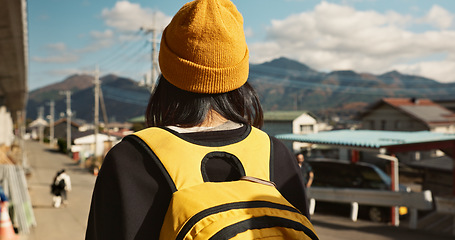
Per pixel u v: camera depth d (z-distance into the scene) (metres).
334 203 10.97
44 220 12.33
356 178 11.10
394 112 38.84
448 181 17.08
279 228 0.71
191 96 0.89
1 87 42.47
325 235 7.94
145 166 0.75
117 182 0.73
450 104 52.06
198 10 0.81
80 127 117.31
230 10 0.89
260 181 0.80
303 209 0.89
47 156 60.50
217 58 0.81
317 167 12.34
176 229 0.67
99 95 44.41
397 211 9.05
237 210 0.70
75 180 28.50
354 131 13.62
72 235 10.20
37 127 150.25
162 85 0.93
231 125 0.90
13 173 10.95
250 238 0.66
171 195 0.73
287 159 0.91
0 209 9.02
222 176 0.81
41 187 23.95
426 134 11.88
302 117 34.38
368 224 9.03
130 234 0.69
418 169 19.03
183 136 0.80
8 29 20.23
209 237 0.64
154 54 24.75
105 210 0.73
